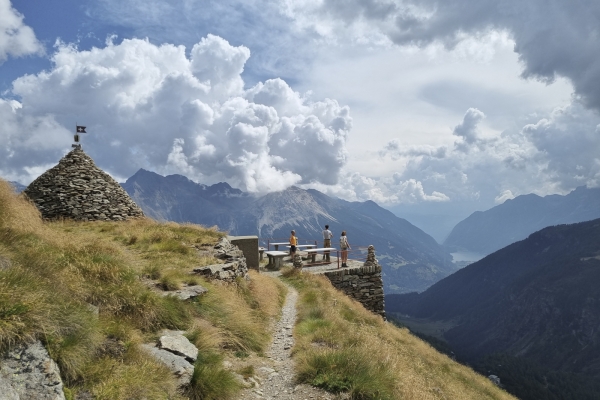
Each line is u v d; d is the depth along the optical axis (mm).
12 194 15859
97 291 7848
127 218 26875
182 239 18625
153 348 6973
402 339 20344
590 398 168500
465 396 14852
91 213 25359
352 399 7094
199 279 11750
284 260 30688
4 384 4156
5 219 9938
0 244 7551
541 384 174250
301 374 7988
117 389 5148
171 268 12242
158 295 9086
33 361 4695
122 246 15828
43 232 10961
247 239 23578
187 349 7379
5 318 4746
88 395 5012
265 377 8125
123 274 9180
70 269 8281
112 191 27656
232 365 8211
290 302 17609
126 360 6070
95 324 6270
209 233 21656
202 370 6645
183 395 6047
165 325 8391
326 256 29875
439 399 10672
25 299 5262
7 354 4539
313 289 20656
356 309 21391
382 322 22422
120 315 7715
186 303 9711
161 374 5965
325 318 13570
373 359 8852
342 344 9961
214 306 10430
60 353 5164
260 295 15141
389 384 7945
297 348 9836
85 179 26859
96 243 11508
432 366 18109
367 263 27453
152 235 18234
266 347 10391
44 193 25078
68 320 5719
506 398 23281
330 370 7883
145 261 13227
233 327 9969
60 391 4621
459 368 24391
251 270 21406
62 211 24484
